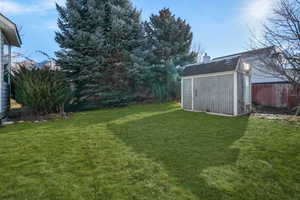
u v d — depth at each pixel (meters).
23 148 3.69
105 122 6.41
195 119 6.95
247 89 8.73
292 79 6.12
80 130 5.23
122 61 12.84
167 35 17.16
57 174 2.62
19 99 8.07
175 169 2.77
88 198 2.07
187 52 18.14
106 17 12.95
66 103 9.52
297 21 5.43
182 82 10.39
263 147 3.70
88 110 10.94
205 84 9.04
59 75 8.82
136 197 2.09
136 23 13.85
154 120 6.74
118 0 13.23
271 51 6.52
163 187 2.29
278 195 2.13
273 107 10.78
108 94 11.73
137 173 2.65
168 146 3.81
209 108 8.84
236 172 2.66
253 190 2.22
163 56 16.78
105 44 12.69
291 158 3.14
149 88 14.89
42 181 2.43
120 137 4.49
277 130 5.11
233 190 2.22
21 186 2.31
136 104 13.09
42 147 3.75
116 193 2.17
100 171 2.71
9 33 8.06
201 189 2.24
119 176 2.56
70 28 12.02
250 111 8.85
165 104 12.63
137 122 6.37
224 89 8.18
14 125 6.02
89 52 12.01
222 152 3.45
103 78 12.05
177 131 5.07
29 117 7.47
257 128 5.39
